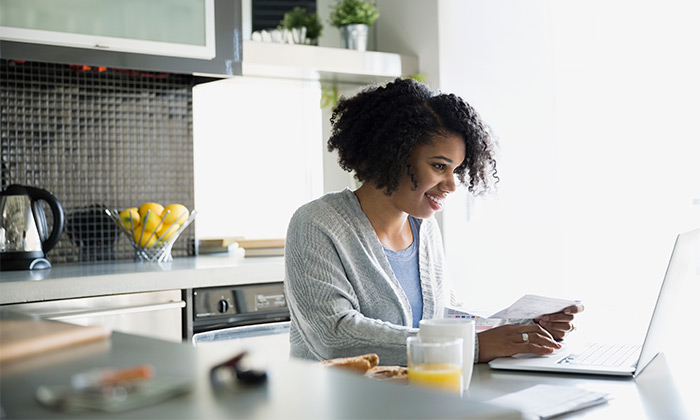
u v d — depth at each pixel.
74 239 2.83
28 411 0.51
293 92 3.44
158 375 0.59
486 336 1.40
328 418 0.48
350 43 3.16
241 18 2.77
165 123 3.05
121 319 2.31
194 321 2.50
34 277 2.27
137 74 2.98
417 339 1.02
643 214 2.85
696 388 1.18
